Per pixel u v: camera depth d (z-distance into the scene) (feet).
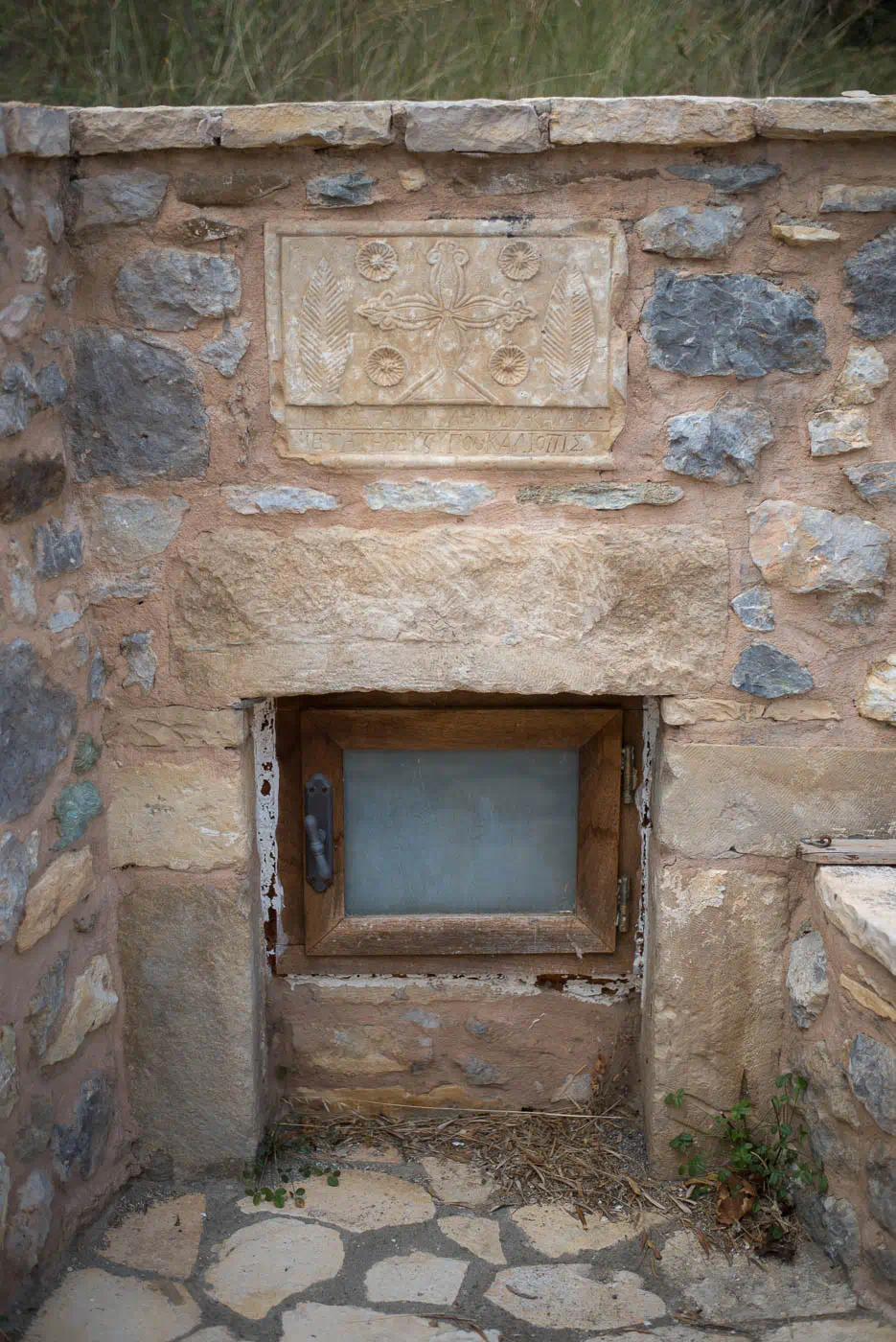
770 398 7.35
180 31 11.76
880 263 7.11
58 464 7.20
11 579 6.51
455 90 11.79
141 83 11.71
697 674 7.70
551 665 7.72
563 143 6.91
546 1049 8.93
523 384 7.37
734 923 7.99
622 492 7.50
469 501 7.54
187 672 7.75
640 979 8.85
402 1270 7.40
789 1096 7.93
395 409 7.43
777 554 7.51
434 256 7.20
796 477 7.45
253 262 7.22
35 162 6.67
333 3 11.89
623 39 11.84
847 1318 6.94
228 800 7.88
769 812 7.86
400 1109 9.03
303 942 8.83
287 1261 7.47
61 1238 7.41
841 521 7.47
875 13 12.26
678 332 7.26
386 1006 8.83
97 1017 7.77
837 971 7.23
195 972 8.11
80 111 6.91
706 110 6.82
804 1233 7.69
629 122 6.86
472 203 7.15
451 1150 8.63
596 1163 8.48
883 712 7.65
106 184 7.10
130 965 8.13
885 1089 6.59
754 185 7.06
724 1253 7.57
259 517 7.57
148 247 7.20
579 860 8.79
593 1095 8.98
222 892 8.00
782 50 12.19
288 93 11.71
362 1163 8.51
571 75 11.79
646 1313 7.03
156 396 7.39
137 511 7.55
